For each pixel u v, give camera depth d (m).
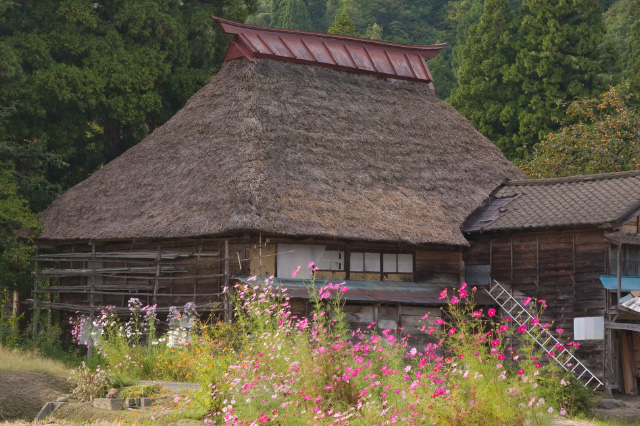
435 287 22.81
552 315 21.62
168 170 22.69
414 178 23.52
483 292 23.11
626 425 16.91
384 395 10.40
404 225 21.59
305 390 11.20
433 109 26.88
